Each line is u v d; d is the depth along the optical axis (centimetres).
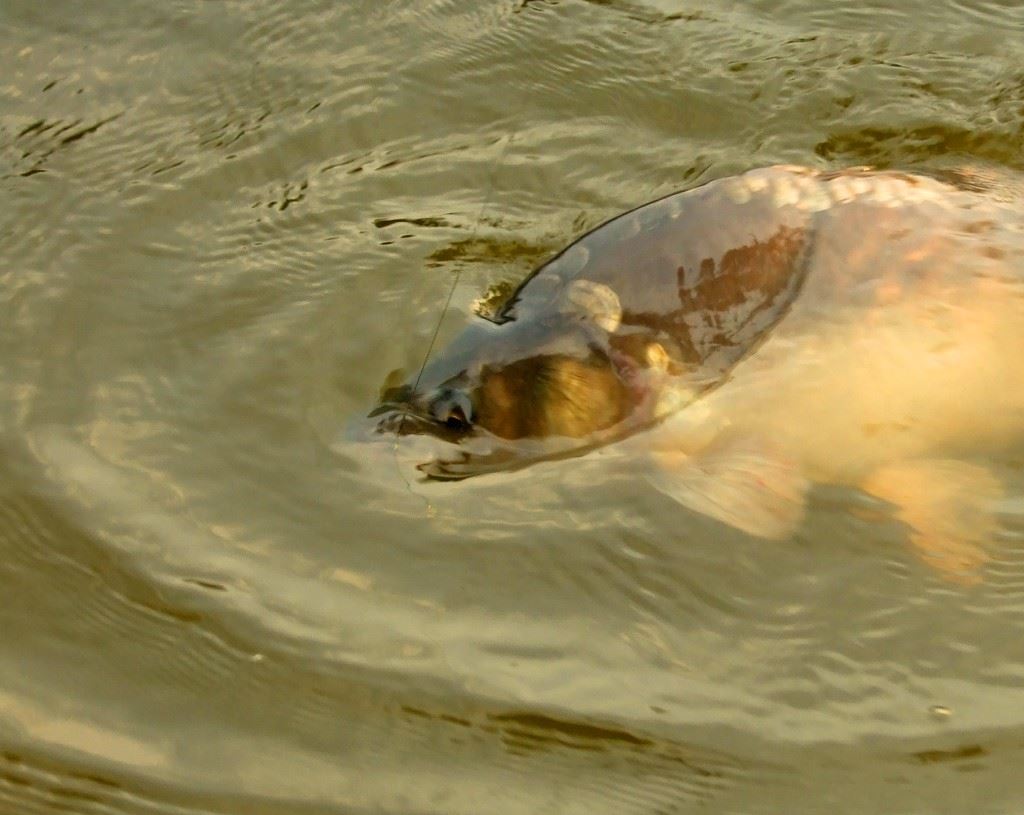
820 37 706
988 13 723
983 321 454
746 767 368
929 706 381
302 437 469
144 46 696
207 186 604
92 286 541
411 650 399
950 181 498
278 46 698
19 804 360
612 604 413
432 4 728
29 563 427
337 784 366
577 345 461
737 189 483
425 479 451
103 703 388
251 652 400
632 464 454
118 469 457
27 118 645
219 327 520
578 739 376
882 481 447
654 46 701
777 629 404
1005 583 416
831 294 461
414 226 584
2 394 486
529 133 648
